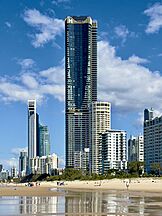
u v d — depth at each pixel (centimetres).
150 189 14750
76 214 4653
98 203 6638
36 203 6675
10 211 5103
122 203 6638
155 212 4919
